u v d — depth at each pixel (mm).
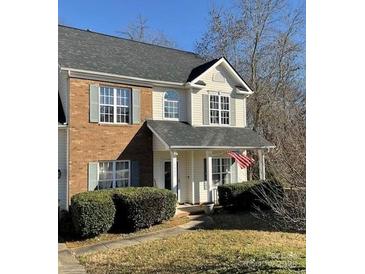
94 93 15836
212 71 20203
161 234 12609
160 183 18031
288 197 6996
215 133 19297
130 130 16969
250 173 22234
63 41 17062
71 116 15109
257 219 14867
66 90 15250
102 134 16016
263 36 29328
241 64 30328
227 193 16672
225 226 13633
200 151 19422
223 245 10492
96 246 11172
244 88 21703
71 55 16172
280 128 8125
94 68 15969
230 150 19297
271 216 15234
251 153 22219
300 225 6988
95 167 15688
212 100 20188
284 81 25328
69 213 13188
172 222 14484
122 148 16625
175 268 8336
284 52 27500
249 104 28781
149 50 21141
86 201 12008
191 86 18922
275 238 11297
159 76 18375
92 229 11969
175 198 14836
